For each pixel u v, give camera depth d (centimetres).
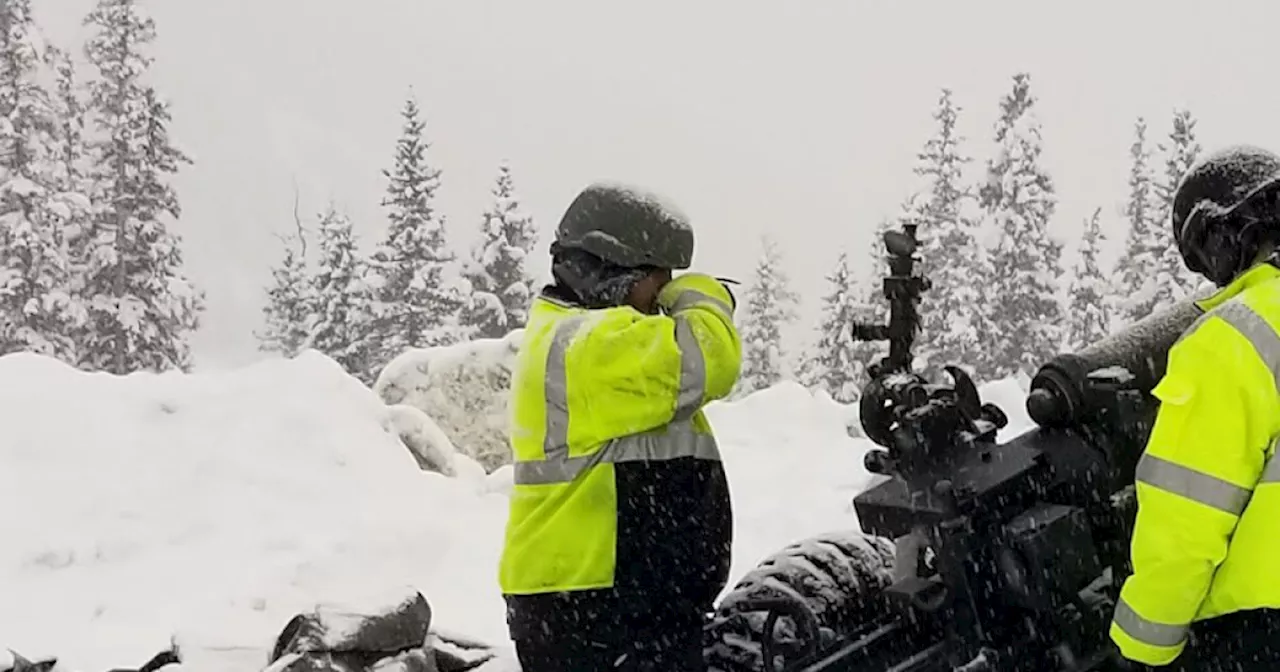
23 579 633
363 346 3722
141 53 3344
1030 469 374
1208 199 332
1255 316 301
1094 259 3516
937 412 384
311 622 483
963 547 369
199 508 716
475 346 1041
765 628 406
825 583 420
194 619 591
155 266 3231
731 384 372
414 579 682
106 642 565
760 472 912
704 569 384
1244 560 306
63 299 3025
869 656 399
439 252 3759
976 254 3519
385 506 758
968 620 373
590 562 367
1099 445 379
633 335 357
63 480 712
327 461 789
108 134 3275
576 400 362
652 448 373
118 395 804
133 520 694
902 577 397
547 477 371
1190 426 299
